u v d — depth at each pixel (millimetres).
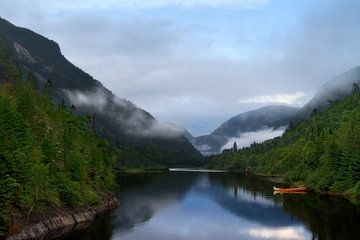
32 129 106875
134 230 87875
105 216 104375
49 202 85750
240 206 126812
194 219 103188
